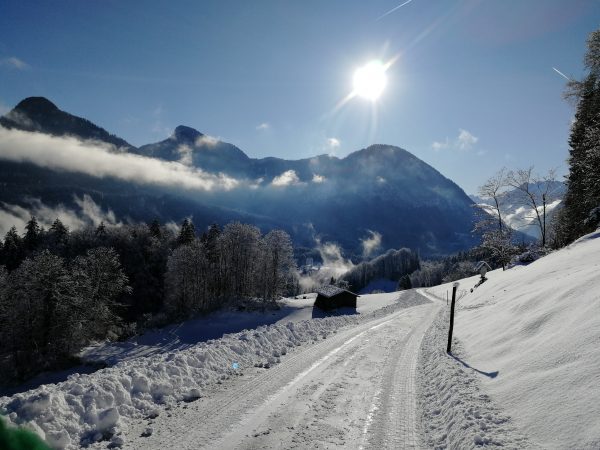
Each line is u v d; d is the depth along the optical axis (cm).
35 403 814
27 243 9719
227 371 1310
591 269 1516
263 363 1423
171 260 8006
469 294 3647
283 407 1005
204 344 1669
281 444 801
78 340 5184
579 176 3919
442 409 990
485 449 709
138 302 8775
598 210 3519
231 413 954
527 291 1836
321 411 989
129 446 776
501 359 1180
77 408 866
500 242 5372
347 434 862
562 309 1200
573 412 707
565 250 2883
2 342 4947
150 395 1027
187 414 942
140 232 10781
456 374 1186
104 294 6141
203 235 10412
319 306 7231
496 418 824
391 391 1170
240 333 1934
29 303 4888
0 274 5847
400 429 899
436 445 816
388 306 5247
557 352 956
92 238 9794
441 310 3366
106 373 1117
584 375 787
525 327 1287
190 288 7931
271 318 6900
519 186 5041
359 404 1053
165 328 6894
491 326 1600
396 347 1830
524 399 851
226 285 8569
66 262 8575
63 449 752
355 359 1560
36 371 4809
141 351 5466
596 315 988
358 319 2995
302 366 1419
